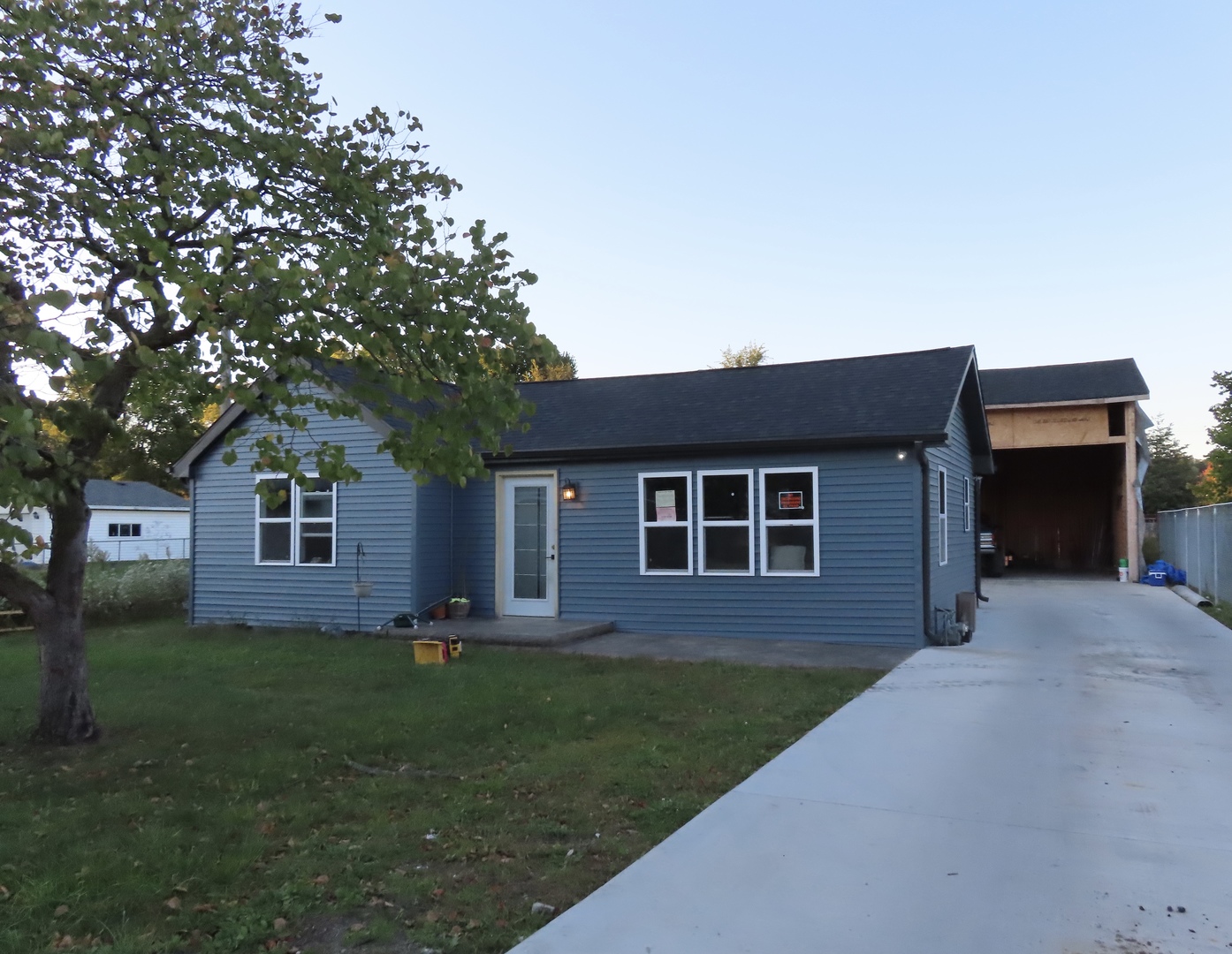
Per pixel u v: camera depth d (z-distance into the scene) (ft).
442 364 18.47
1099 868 13.74
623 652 35.73
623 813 16.55
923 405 38.19
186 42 23.73
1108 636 39.73
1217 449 81.66
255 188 24.06
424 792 17.81
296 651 37.78
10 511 15.96
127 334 20.57
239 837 15.23
